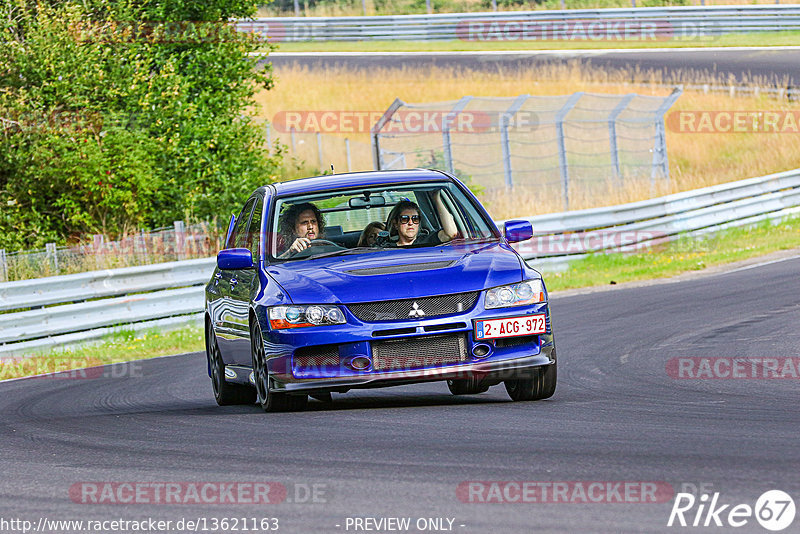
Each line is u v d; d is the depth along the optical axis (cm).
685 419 2216
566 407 2441
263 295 2569
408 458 1922
